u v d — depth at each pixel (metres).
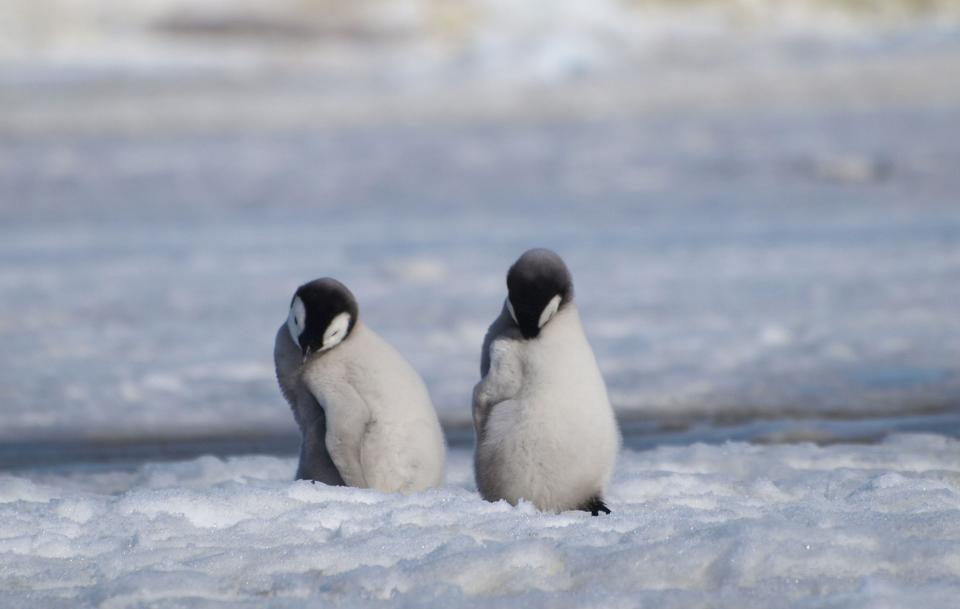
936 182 30.70
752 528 5.09
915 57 61.91
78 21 83.94
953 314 15.47
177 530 5.70
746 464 7.54
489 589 4.82
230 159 39.91
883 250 21.06
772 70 59.56
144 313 17.42
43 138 45.72
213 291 19.17
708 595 4.54
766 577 4.74
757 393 11.52
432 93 57.47
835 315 15.74
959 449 8.02
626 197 30.75
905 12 93.50
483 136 44.12
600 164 36.66
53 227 27.92
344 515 5.72
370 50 79.44
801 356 13.37
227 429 10.62
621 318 16.05
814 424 9.87
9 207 31.47
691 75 59.56
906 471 7.05
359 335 6.28
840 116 45.09
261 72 68.06
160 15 87.25
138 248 24.16
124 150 42.31
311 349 6.11
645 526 5.36
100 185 35.06
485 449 5.79
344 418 6.02
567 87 57.34
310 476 6.34
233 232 26.44
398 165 37.94
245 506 6.02
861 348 13.66
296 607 4.57
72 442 10.07
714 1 91.38
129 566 5.16
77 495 6.70
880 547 4.93
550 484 5.71
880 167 32.97
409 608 4.51
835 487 6.62
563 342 5.72
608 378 12.45
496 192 32.44
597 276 19.55
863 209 27.00
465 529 5.44
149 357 14.34
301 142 43.88
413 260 20.78
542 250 5.75
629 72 61.94
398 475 6.14
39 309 17.83
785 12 90.69
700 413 10.69
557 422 5.64
